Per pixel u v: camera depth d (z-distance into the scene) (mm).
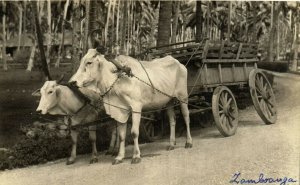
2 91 19781
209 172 7508
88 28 14484
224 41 11055
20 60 40812
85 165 8898
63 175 8148
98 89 8688
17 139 10781
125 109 8742
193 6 45344
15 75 27172
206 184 6906
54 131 10891
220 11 44281
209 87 10516
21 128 11578
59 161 9719
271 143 9164
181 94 9969
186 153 9086
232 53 11477
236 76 11719
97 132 10789
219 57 10914
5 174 8539
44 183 7652
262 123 11703
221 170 7562
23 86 21766
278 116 12180
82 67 8461
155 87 9164
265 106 11516
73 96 9055
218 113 10156
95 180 7574
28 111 14867
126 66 8562
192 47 10586
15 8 41531
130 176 7625
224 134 10266
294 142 9109
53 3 29484
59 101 8898
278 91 16469
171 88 9633
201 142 10133
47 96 8664
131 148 10391
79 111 9219
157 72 9406
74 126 9094
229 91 10766
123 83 8609
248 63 12430
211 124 12617
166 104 10016
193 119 12211
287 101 14508
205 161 8250
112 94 8641
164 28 15055
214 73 10828
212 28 47625
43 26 33688
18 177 8250
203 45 10484
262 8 46719
